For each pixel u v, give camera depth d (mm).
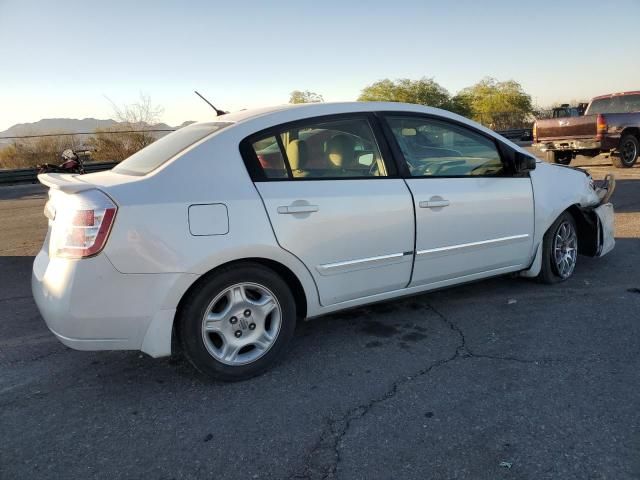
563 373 3160
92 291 2801
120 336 2902
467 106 50531
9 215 10883
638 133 13430
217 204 3027
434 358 3439
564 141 13398
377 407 2879
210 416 2859
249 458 2492
